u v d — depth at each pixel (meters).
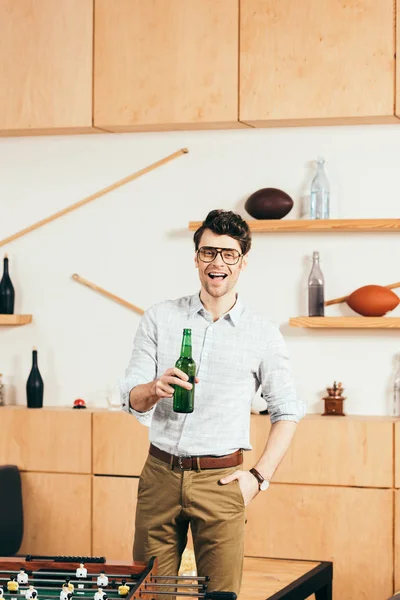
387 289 4.39
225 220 2.89
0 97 4.68
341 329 4.55
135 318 4.77
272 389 3.03
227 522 2.88
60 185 4.86
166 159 4.73
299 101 4.38
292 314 4.61
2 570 2.48
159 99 4.52
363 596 4.25
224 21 4.45
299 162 4.61
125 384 2.90
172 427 2.91
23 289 4.89
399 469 4.22
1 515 4.44
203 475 2.89
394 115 4.30
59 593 2.35
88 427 4.54
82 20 4.59
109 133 4.79
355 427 4.26
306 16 4.36
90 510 4.54
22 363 4.88
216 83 4.46
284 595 3.61
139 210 4.77
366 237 4.54
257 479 2.91
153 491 2.94
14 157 4.91
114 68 4.56
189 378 2.78
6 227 4.90
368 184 4.54
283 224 4.45
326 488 4.29
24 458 4.61
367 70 4.31
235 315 3.00
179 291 4.73
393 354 4.50
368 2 4.30
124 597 2.28
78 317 4.83
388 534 4.23
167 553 2.95
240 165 4.66
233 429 2.95
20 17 4.65
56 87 4.62
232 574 2.89
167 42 4.50
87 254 4.82
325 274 4.58
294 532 4.32
